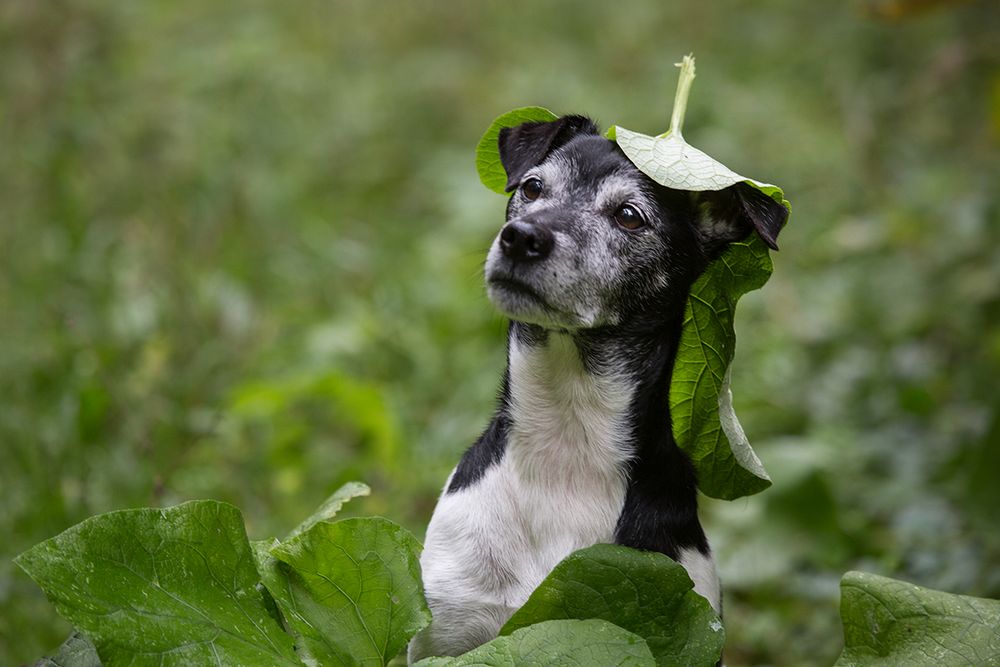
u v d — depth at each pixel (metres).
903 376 10.26
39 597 6.70
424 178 14.16
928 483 8.92
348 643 4.82
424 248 12.25
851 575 5.17
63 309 9.48
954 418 9.58
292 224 12.24
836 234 12.19
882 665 4.99
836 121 15.25
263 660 4.46
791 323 11.31
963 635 4.94
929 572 7.66
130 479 7.59
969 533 7.97
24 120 11.77
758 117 14.77
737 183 5.31
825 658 7.37
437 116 15.85
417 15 18.22
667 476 5.57
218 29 16.17
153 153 12.30
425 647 5.46
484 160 6.31
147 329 9.66
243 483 8.41
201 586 4.59
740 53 17.89
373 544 4.92
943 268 11.36
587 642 4.49
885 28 16.73
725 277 5.78
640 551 4.92
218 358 9.60
